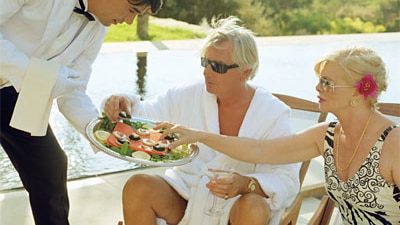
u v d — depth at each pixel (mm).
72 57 2246
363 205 2053
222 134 2400
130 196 2236
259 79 6055
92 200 3227
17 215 3002
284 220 2180
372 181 2010
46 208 2432
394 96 5520
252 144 2229
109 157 3881
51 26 2111
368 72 1995
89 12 2201
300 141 2205
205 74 2322
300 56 7148
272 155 2215
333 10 11289
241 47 2264
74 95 2467
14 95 2213
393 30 11148
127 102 2412
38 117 2098
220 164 2346
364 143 2033
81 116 2469
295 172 2285
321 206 2328
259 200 2139
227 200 2240
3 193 3252
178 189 2277
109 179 3510
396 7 11195
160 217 2273
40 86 2051
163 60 6547
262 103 2371
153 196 2229
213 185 2141
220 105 2406
